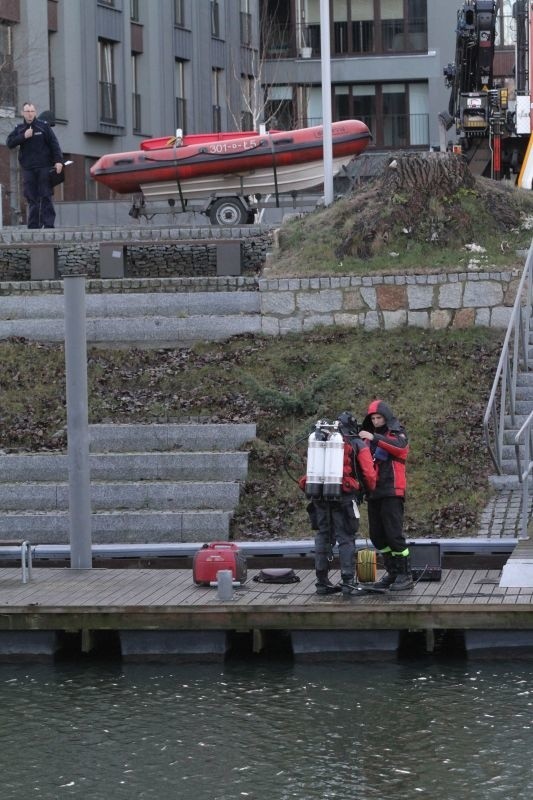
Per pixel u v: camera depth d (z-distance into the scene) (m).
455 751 38.62
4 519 59.62
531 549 51.31
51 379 69.94
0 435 65.56
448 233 75.88
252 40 190.25
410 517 58.03
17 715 42.66
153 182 91.44
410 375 67.75
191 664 47.94
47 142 88.12
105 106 150.12
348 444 48.38
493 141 107.81
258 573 53.41
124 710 42.88
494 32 109.56
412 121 192.88
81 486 54.56
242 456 61.81
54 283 76.88
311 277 72.88
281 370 69.31
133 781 37.34
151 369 70.06
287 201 101.81
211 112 177.62
